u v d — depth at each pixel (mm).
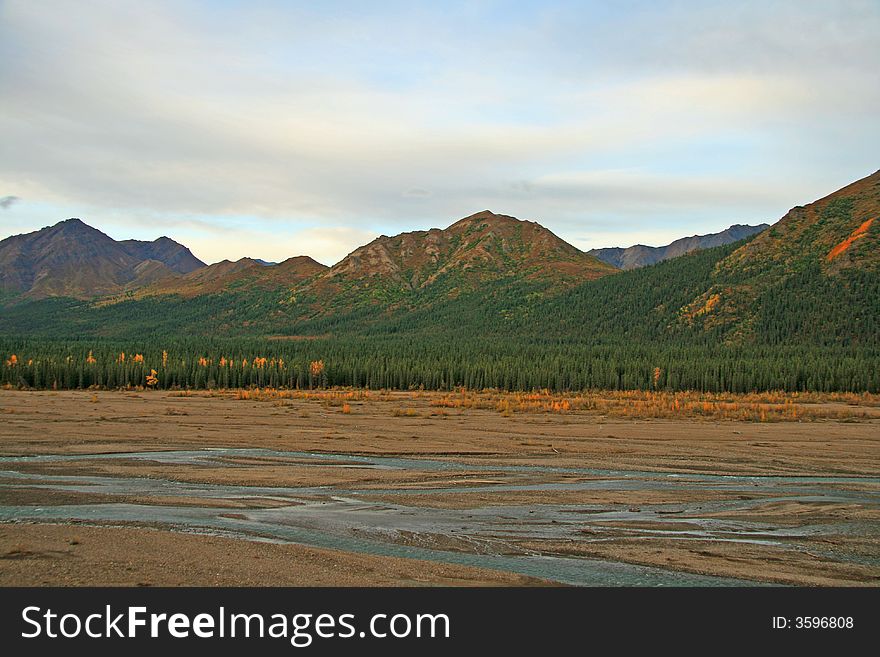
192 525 21703
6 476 30031
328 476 31719
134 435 45281
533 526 22578
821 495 28797
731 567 18375
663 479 32562
